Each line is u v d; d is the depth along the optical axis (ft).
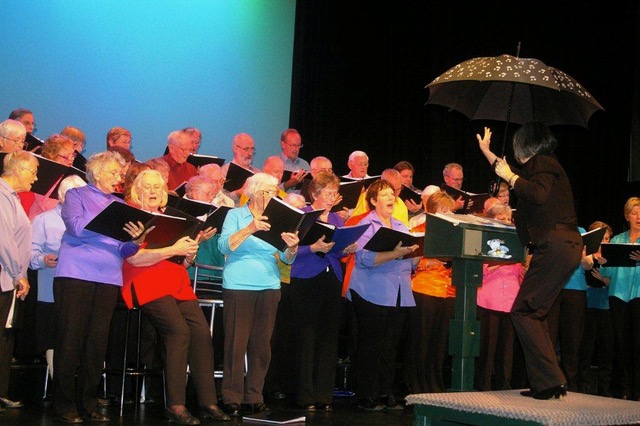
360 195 19.56
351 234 16.48
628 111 27.04
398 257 17.02
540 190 12.92
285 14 27.50
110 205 13.16
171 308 14.94
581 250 13.19
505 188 21.84
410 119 29.84
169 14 24.89
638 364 22.04
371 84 29.68
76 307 14.38
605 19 27.30
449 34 29.25
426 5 29.68
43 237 16.20
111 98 23.73
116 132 20.26
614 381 24.76
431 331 18.80
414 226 19.75
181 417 14.61
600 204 27.84
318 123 28.66
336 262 17.52
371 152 29.66
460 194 21.44
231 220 15.97
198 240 15.46
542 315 13.25
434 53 29.32
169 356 14.87
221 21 25.99
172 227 14.21
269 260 16.14
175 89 24.98
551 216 13.07
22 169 14.83
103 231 13.56
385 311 17.81
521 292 13.29
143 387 17.51
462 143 29.58
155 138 24.56
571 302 21.31
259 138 26.86
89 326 14.62
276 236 14.85
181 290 15.47
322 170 19.49
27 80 22.31
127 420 14.94
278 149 27.32
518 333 13.28
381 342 17.92
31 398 17.28
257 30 26.86
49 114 22.66
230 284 15.90
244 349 15.89
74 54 23.09
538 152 13.60
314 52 28.63
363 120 29.55
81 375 14.74
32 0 22.41
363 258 17.33
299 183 21.97
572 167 28.37
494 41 28.91
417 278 18.86
